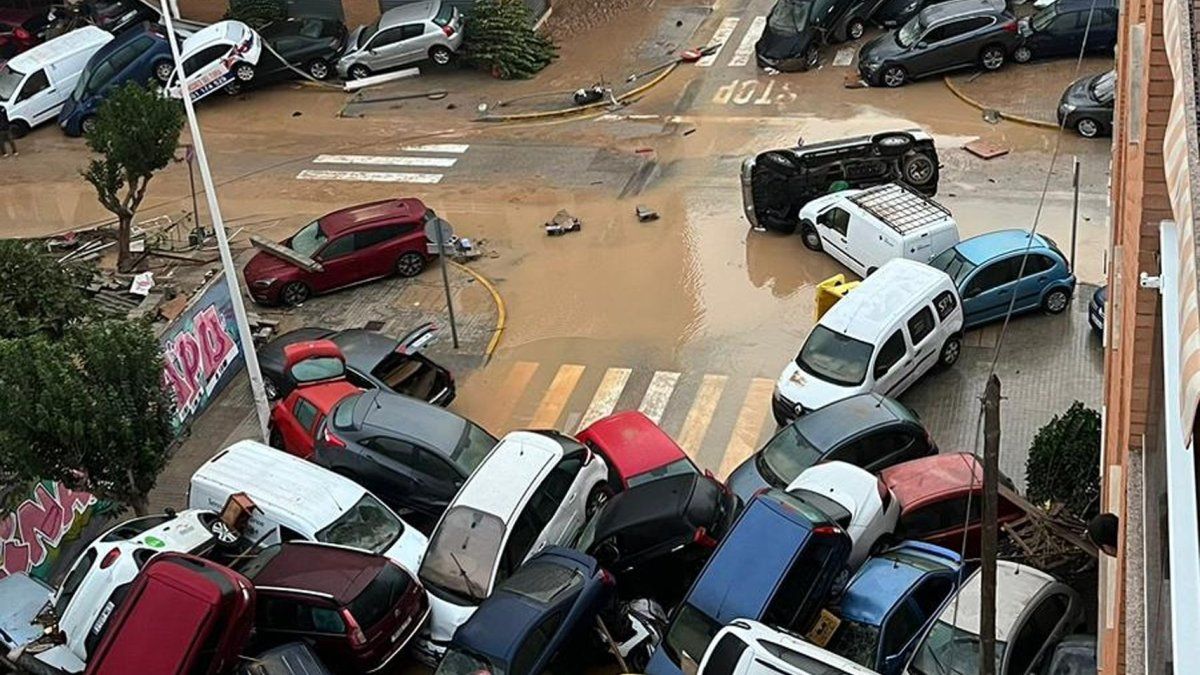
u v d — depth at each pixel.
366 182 28.91
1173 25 6.35
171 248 25.92
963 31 30.27
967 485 16.38
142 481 16.81
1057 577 14.52
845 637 14.49
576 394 21.31
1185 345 4.99
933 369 20.58
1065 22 30.23
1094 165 26.33
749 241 25.19
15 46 38.06
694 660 14.23
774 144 28.72
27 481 16.45
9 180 30.77
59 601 16.05
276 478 17.17
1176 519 5.93
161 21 36.44
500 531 16.02
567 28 36.00
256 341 22.92
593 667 15.37
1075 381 20.06
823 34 32.16
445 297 24.23
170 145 24.20
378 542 16.66
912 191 23.42
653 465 17.67
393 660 15.50
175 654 14.05
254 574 15.54
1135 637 8.02
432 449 17.89
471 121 31.22
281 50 33.53
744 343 22.22
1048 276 21.17
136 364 16.47
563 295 24.03
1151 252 8.91
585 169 28.53
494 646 14.38
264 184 29.17
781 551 14.62
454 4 34.16
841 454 17.45
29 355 16.22
